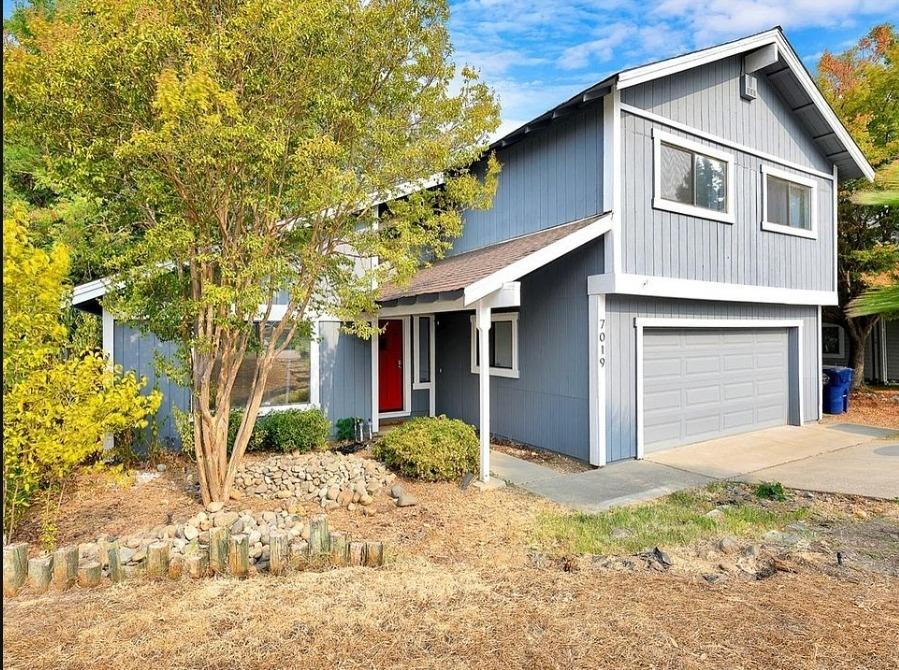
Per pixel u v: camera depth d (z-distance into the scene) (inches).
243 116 193.5
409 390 469.1
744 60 389.1
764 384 427.8
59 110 190.9
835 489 263.1
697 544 194.9
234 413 327.3
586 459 321.7
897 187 174.4
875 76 561.0
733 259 382.6
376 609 142.2
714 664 118.6
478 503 246.1
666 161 342.3
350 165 239.6
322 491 246.2
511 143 378.6
